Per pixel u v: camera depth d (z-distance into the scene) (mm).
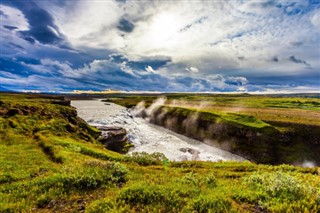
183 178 12805
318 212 8367
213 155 49312
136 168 17328
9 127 35781
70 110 62938
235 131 56406
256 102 149250
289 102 143125
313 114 74375
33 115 46812
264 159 46188
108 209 8133
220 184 12148
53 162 20344
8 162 18562
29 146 26422
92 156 25000
